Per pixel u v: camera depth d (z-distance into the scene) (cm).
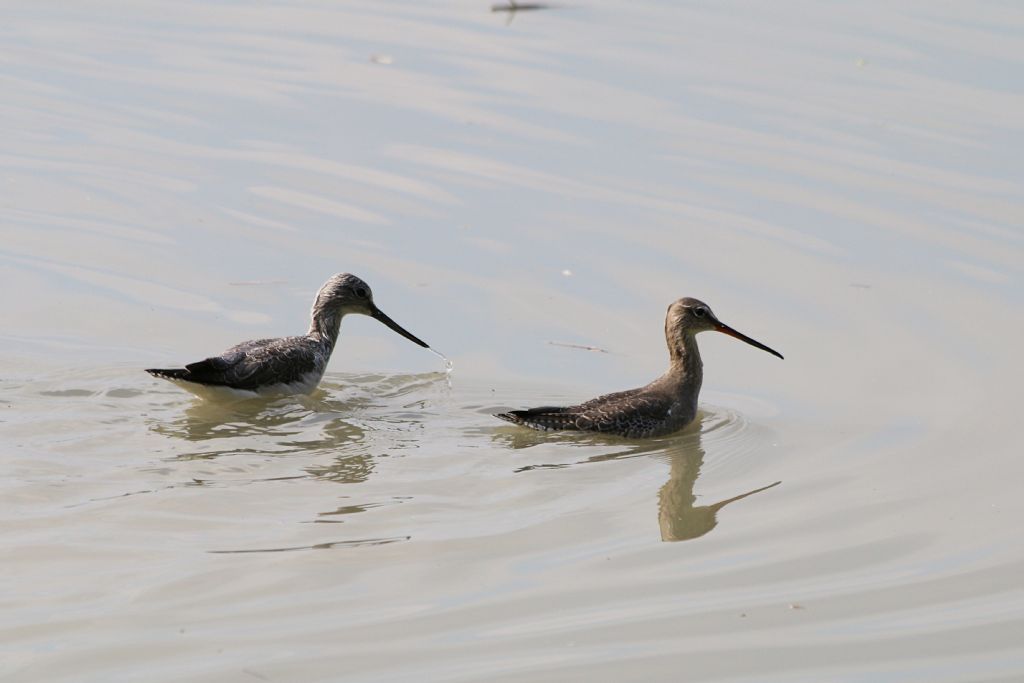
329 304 1839
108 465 1474
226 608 1193
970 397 1725
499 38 2970
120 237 2153
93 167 2378
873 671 1124
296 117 2584
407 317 1955
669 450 1605
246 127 2542
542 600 1227
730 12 3131
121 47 2903
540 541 1345
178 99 2648
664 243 2153
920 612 1221
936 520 1410
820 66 2797
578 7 3183
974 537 1369
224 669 1099
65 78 2734
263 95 2669
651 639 1166
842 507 1444
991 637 1177
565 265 2097
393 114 2594
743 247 2142
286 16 3108
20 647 1121
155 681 1081
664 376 1714
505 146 2472
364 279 2045
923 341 1877
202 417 1633
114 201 2262
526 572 1280
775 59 2844
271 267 2078
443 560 1296
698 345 1773
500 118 2580
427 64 2827
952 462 1553
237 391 1681
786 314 1966
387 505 1405
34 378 1708
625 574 1283
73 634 1143
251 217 2225
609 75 2764
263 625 1169
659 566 1302
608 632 1176
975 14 3078
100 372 1742
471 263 2103
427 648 1140
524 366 1828
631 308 1980
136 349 1823
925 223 2198
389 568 1275
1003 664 1134
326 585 1240
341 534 1337
